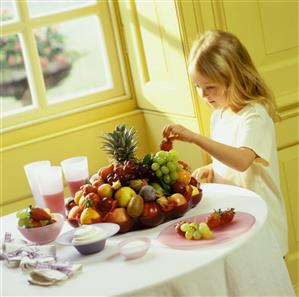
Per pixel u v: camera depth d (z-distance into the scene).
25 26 2.85
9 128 2.84
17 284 1.61
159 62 2.73
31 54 2.88
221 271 1.61
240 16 2.54
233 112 2.19
